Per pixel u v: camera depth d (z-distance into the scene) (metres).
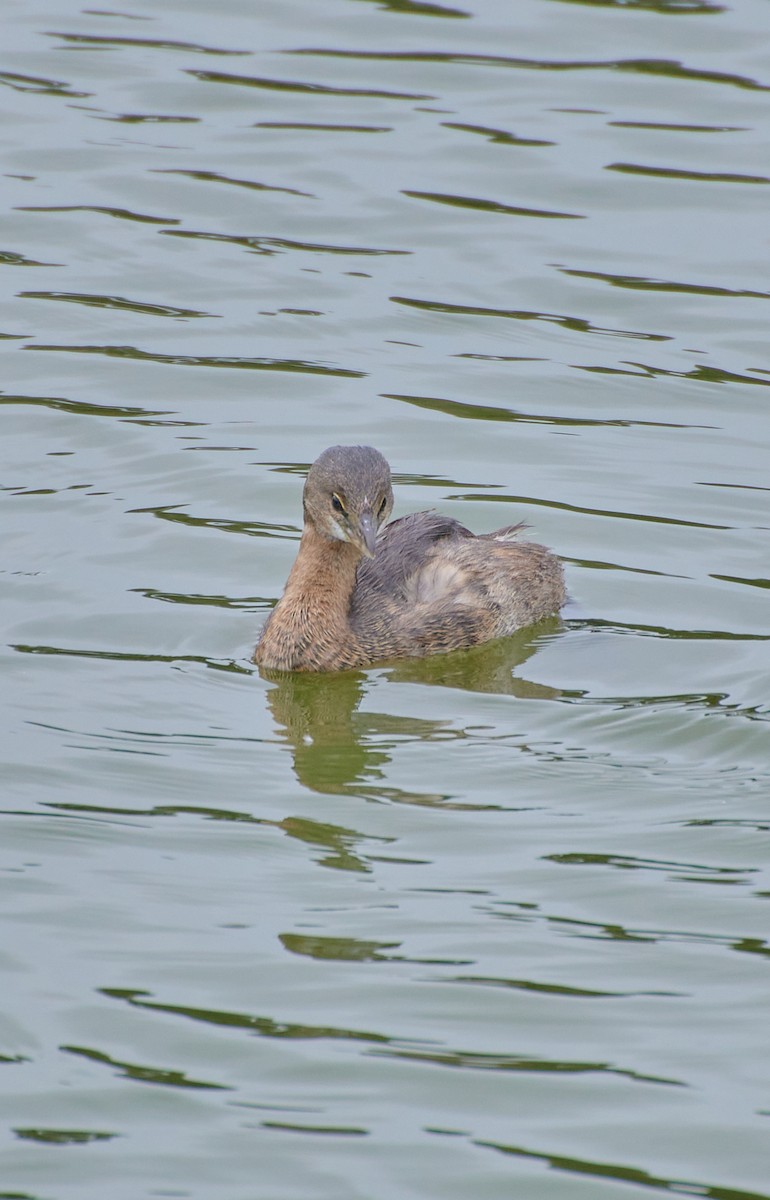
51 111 24.64
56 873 10.72
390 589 15.09
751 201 22.66
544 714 13.27
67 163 23.53
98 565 15.40
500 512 16.64
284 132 24.17
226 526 16.28
